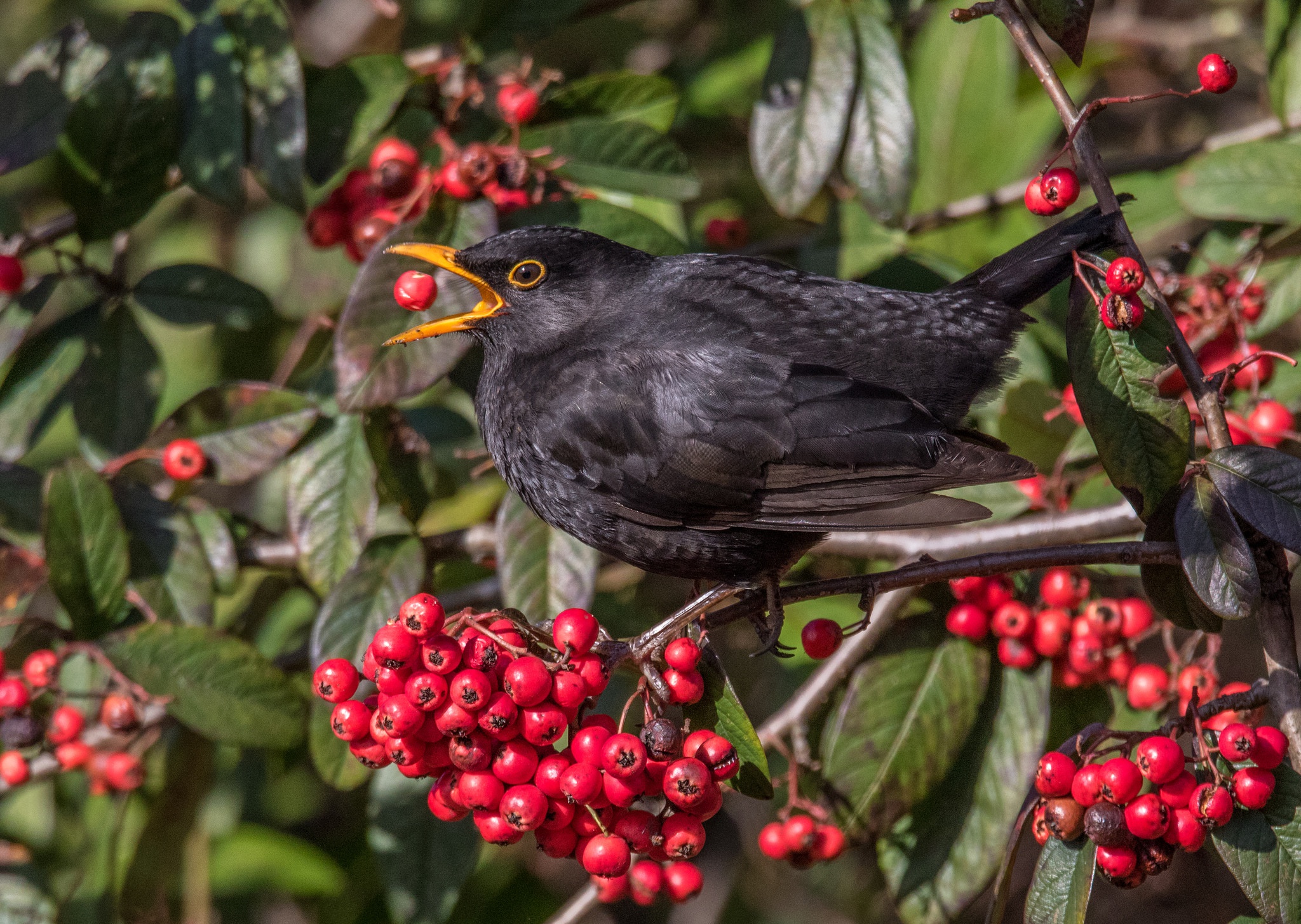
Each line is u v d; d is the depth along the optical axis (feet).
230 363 41.98
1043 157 41.11
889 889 31.27
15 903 34.45
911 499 25.22
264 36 31.04
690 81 42.75
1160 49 46.60
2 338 32.99
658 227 31.89
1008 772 30.30
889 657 30.66
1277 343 40.63
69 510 28.94
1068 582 29.50
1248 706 22.77
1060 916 22.72
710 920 43.78
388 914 38.29
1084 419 23.68
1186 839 22.17
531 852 41.22
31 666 28.96
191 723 28.76
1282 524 21.70
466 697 20.70
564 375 28.53
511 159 30.40
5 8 45.11
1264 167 32.68
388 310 29.40
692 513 27.89
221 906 40.19
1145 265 23.32
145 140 31.86
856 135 33.06
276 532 39.65
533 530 30.66
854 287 28.22
